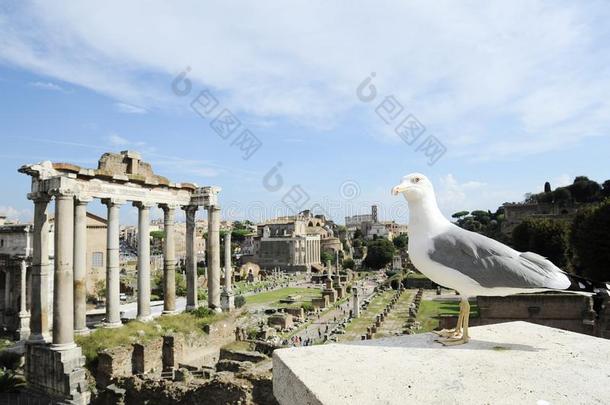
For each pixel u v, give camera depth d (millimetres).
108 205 40000
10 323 63094
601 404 4832
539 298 49062
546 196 162500
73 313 36156
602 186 156750
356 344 7516
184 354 40000
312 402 5270
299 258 194375
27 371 33625
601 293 7473
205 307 48031
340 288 118438
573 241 79750
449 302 98750
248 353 38688
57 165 34906
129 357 35375
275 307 97250
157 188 45156
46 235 34938
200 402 26312
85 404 31469
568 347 7070
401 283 132750
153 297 92375
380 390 5297
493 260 7762
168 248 46781
